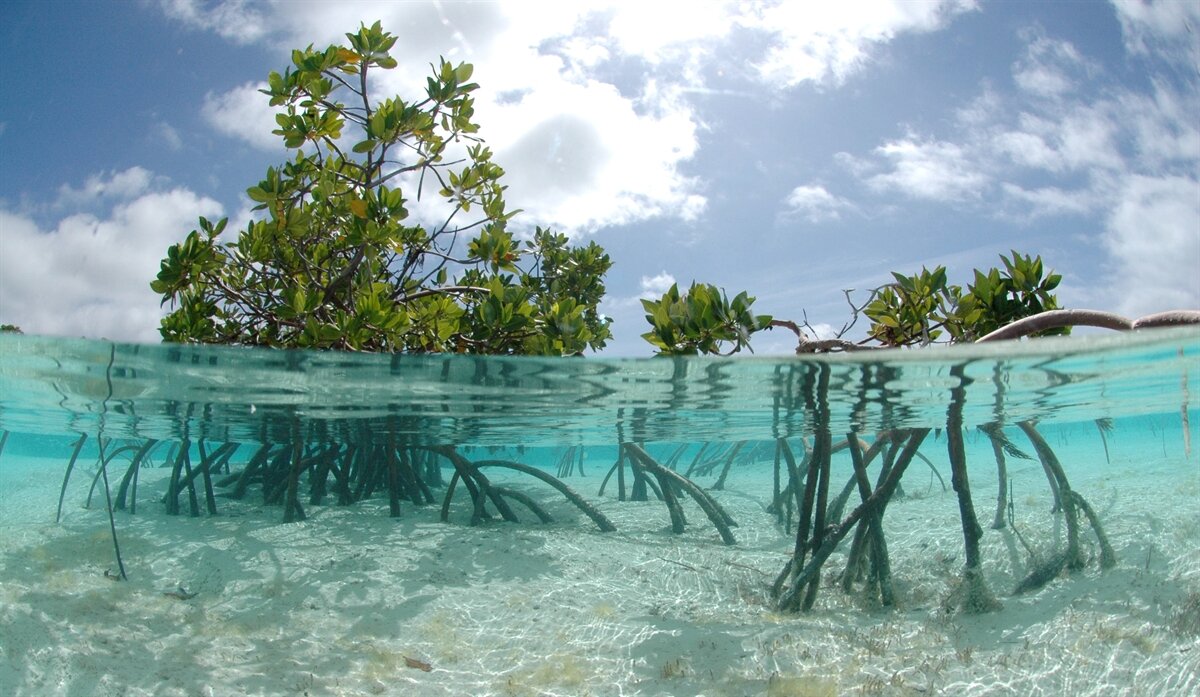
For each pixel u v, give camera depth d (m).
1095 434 13.06
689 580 6.88
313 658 4.81
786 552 8.18
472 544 7.96
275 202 6.77
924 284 6.02
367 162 6.80
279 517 9.69
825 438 6.42
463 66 6.70
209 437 10.42
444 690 4.46
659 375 5.88
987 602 5.92
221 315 7.95
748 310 5.76
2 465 12.72
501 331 6.80
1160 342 4.80
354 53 6.47
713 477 12.45
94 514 9.60
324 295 6.90
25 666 4.34
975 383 6.23
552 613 5.87
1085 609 5.65
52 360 5.81
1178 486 10.54
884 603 6.12
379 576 6.70
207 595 6.04
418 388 6.57
